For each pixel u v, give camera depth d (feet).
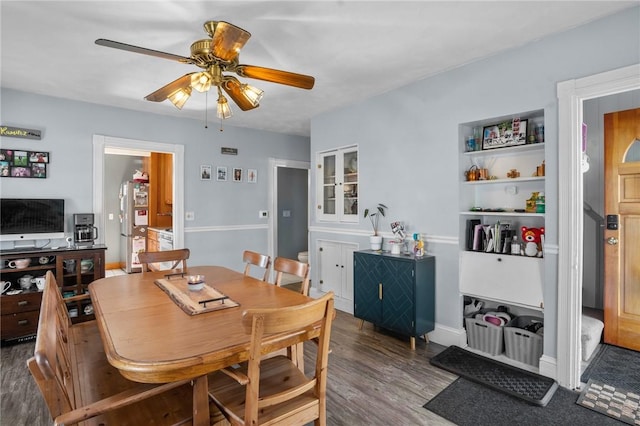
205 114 14.34
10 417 6.75
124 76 10.10
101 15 6.83
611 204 9.52
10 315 10.11
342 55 8.82
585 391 7.51
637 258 9.21
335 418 6.66
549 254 8.04
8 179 11.10
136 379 3.97
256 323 4.00
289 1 6.41
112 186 21.06
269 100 12.50
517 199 9.62
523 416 6.70
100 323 5.21
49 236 11.46
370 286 10.82
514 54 8.52
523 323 9.68
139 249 19.85
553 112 7.91
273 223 17.87
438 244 10.18
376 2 6.50
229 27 5.18
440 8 6.73
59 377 3.91
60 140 12.01
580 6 6.75
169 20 7.04
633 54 6.80
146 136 13.93
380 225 11.87
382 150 11.76
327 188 14.43
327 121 13.96
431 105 10.28
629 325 9.37
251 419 4.15
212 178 15.75
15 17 6.90
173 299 6.42
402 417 6.70
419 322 9.69
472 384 7.88
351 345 10.10
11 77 10.15
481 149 9.67
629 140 9.16
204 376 4.34
